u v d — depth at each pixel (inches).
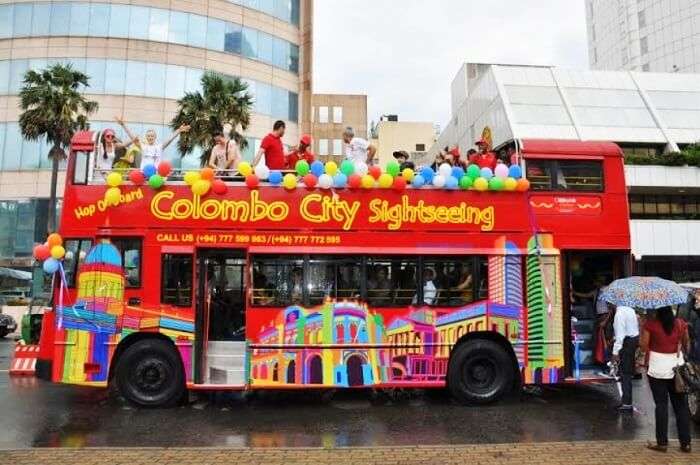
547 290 369.4
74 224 354.9
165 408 348.5
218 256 360.8
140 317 348.8
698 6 2664.9
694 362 296.8
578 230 376.8
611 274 390.0
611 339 373.7
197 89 1473.9
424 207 368.5
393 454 244.8
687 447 250.4
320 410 346.9
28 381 447.5
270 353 350.0
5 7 1423.5
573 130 1141.7
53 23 1407.5
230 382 350.6
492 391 362.6
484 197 374.0
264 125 1584.6
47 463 232.5
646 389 424.5
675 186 1080.8
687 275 1076.5
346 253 358.6
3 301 1192.8
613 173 385.1
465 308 363.6
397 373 355.6
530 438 283.0
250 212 358.3
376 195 366.9
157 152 431.8
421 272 364.2
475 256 368.2
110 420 320.2
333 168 370.0
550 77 1286.9
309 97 1728.6
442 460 237.0
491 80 1289.4
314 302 355.3
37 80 1138.7
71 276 352.8
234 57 1541.6
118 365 349.7
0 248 1373.0
